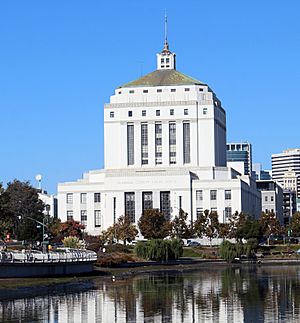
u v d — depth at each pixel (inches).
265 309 4242.1
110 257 7741.1
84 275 6560.0
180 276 6884.8
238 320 3855.8
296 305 4399.6
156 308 4357.8
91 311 4237.2
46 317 4001.0
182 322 3836.1
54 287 5487.2
